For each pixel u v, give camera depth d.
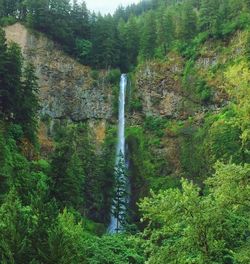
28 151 59.59
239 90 17.73
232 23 93.50
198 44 96.62
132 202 83.81
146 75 99.44
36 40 97.06
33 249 20.61
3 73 57.25
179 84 95.56
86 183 70.88
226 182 16.16
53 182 50.38
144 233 18.50
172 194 17.69
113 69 102.12
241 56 83.94
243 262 15.77
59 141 87.44
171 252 17.23
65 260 20.45
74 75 98.25
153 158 88.00
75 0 106.25
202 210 17.08
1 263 19.80
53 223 21.56
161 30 103.56
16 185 45.06
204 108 89.44
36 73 93.69
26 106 59.50
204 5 99.94
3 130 53.78
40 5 99.25
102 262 27.88
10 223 20.77
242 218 17.28
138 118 96.81
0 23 97.62
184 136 87.06
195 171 79.56
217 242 16.97
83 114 96.00
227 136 55.84
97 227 64.38
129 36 106.62
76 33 104.56
